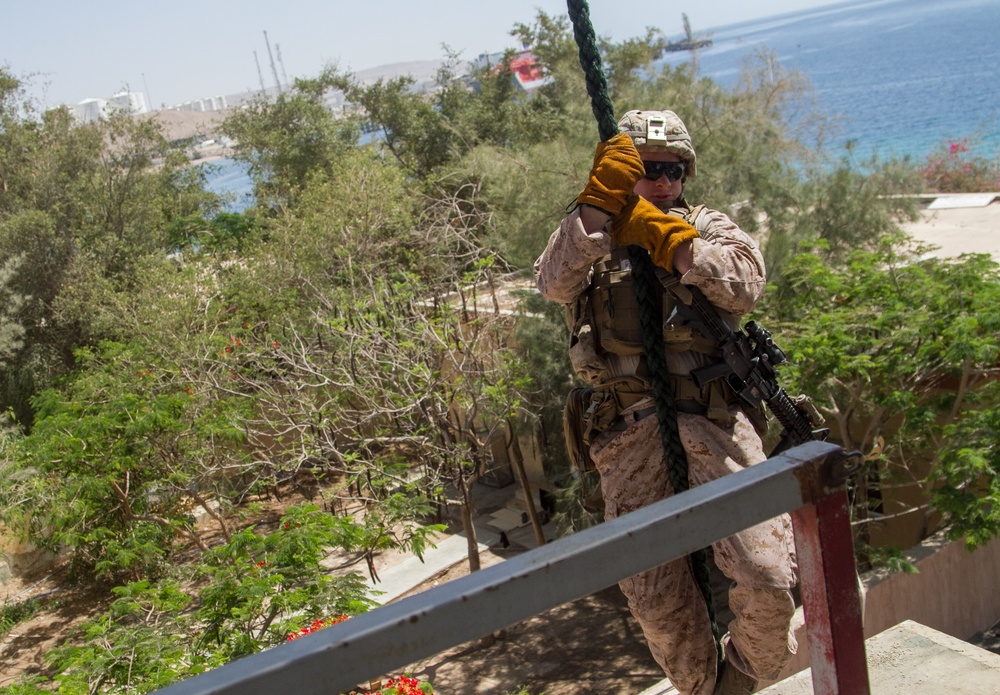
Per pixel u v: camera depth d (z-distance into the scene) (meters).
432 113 35.47
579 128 17.20
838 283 12.42
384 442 17.75
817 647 1.45
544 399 16.61
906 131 58.44
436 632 1.05
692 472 2.46
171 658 9.31
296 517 11.23
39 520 17.70
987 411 11.00
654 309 2.38
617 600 16.58
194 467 18.38
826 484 1.34
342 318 16.30
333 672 1.00
